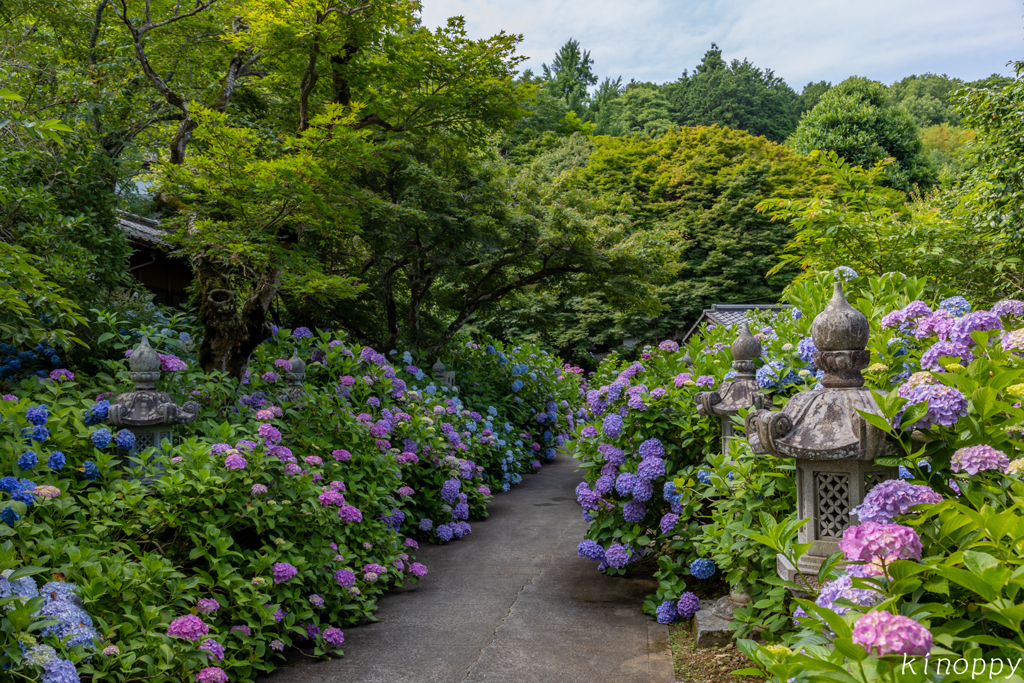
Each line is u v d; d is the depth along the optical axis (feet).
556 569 18.63
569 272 41.45
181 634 10.03
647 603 14.74
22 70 21.99
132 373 13.96
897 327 9.73
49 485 10.85
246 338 20.49
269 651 12.23
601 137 107.45
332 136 20.52
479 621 14.70
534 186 40.06
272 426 15.46
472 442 28.99
